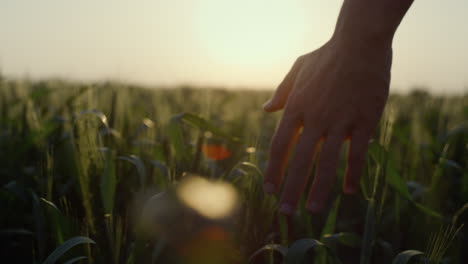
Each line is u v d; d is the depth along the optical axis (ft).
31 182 9.34
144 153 9.21
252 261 5.60
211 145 10.89
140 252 4.95
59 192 6.92
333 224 6.09
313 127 3.55
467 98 14.94
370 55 3.52
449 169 8.64
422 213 7.13
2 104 14.25
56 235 5.24
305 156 3.53
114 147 8.28
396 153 9.56
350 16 3.58
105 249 5.12
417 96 24.82
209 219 5.30
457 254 6.67
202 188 5.55
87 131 5.76
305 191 8.31
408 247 7.25
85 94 10.70
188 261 5.23
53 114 11.83
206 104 9.46
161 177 7.63
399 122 16.22
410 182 8.38
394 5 3.44
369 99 3.51
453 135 10.61
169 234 5.09
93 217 5.23
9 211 7.80
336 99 3.52
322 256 5.58
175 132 6.84
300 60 4.13
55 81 17.11
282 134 3.70
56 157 8.34
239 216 5.58
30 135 9.66
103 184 5.33
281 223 5.66
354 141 3.51
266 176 3.77
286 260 4.46
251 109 21.17
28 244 7.56
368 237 4.76
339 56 3.55
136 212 6.03
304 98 3.66
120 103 10.17
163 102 17.33
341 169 8.12
